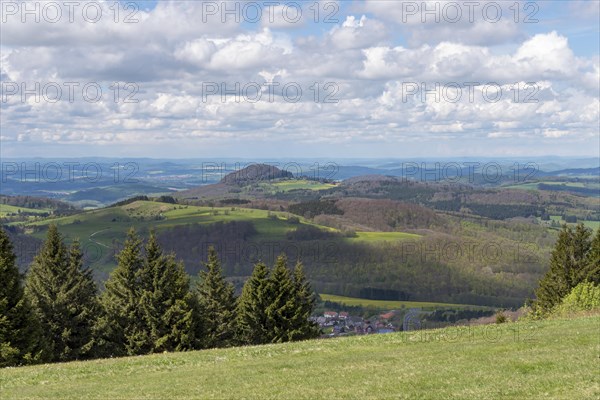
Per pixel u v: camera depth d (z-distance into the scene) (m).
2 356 41.66
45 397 23.05
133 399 21.42
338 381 22.16
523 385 19.09
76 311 54.06
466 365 23.44
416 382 20.72
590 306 50.28
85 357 54.28
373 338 35.03
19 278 44.88
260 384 22.73
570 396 17.33
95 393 23.23
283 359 29.92
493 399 17.73
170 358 32.28
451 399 18.14
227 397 20.69
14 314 43.22
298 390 21.00
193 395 21.52
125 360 32.62
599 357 22.92
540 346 27.20
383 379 21.80
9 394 24.41
